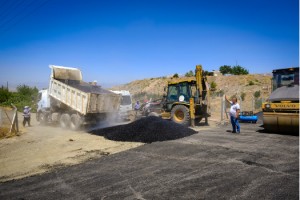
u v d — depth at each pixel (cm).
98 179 533
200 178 509
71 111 1348
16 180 556
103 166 626
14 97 3531
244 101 2784
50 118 1502
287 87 976
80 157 733
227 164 592
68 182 525
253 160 616
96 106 1251
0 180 565
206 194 433
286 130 944
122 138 976
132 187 480
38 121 1794
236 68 5516
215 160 628
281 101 945
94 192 466
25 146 923
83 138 1046
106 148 841
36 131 1308
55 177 561
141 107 1719
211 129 1203
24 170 630
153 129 980
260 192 432
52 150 841
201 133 1070
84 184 509
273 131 1048
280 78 1076
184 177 519
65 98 1345
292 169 542
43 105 1602
